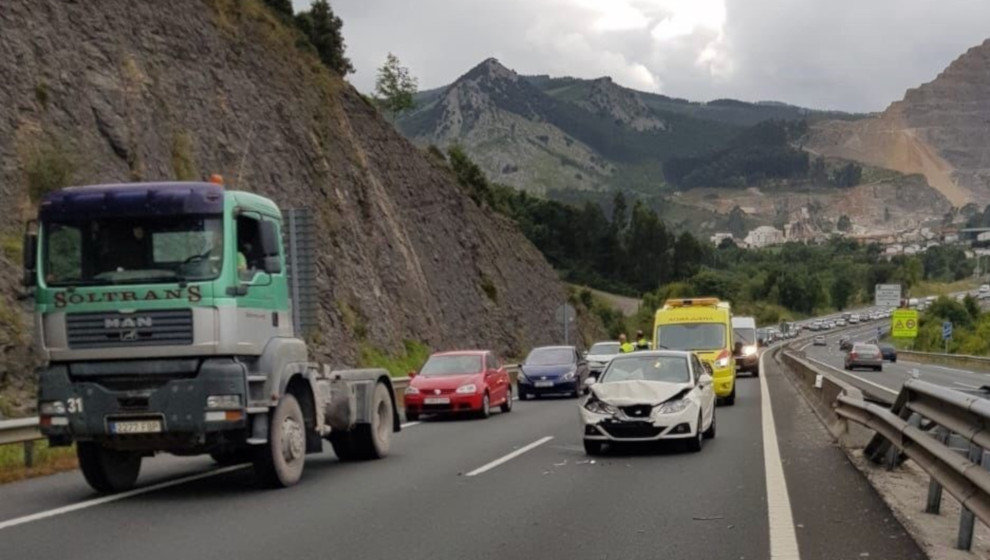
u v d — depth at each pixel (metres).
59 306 11.40
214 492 12.02
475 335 55.19
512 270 66.38
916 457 9.66
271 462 11.98
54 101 26.20
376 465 14.67
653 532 9.16
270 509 10.68
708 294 173.88
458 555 8.28
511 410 26.91
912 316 87.88
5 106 24.45
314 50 47.94
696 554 8.21
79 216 11.54
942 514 9.66
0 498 11.74
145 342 11.26
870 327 184.25
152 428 11.17
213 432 11.33
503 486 12.22
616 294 159.38
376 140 51.69
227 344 11.33
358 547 8.63
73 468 14.67
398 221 49.06
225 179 32.97
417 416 24.03
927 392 9.22
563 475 13.17
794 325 167.00
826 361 77.69
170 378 11.33
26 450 14.42
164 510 10.71
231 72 36.59
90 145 26.73
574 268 162.50
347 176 44.25
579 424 21.64
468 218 60.22
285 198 36.69
